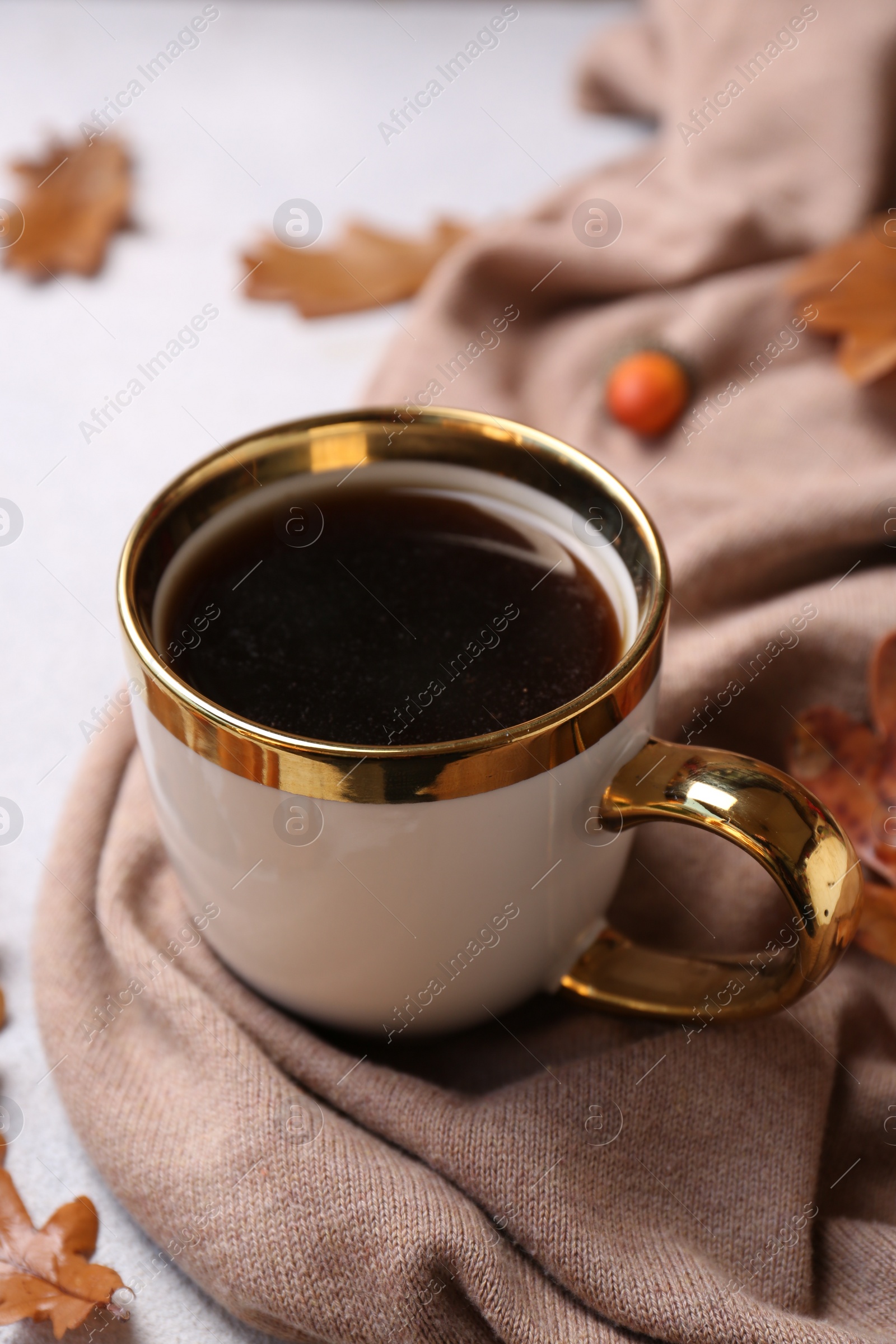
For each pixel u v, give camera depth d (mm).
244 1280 388
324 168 667
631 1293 388
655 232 584
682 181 595
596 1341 385
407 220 646
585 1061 412
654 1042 414
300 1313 386
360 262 622
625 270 577
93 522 551
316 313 614
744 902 450
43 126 680
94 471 565
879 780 448
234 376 594
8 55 716
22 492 559
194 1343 397
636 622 405
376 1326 385
